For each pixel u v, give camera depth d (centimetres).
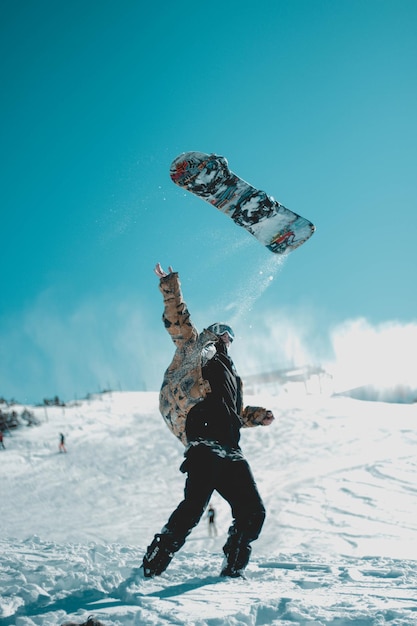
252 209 496
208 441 430
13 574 437
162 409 462
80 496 3466
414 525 2253
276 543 2084
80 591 385
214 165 507
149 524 2772
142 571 424
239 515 442
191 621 304
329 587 386
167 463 3994
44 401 5725
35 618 330
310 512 2547
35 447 4572
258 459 3712
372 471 3200
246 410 478
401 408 4744
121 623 314
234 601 350
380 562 534
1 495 3591
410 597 345
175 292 464
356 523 2333
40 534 2678
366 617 292
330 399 5147
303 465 3491
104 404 5628
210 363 453
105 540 2502
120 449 4366
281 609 321
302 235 488
